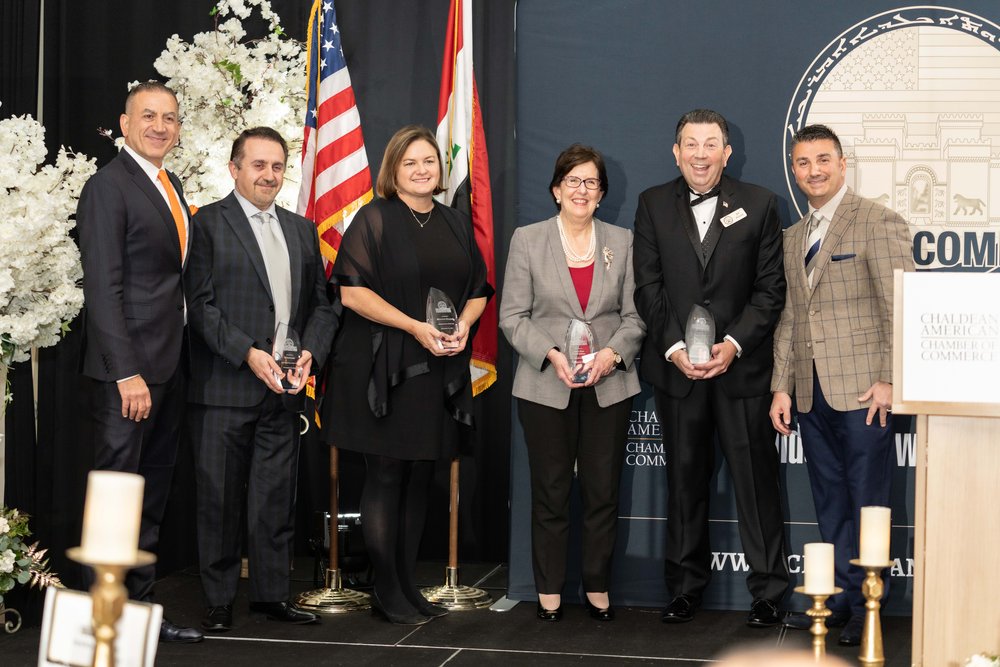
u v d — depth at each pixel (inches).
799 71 156.1
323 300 152.6
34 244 132.6
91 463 171.8
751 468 147.3
